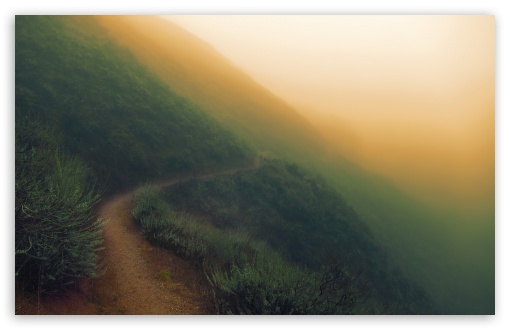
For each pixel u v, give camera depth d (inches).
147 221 284.2
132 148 683.4
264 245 370.3
